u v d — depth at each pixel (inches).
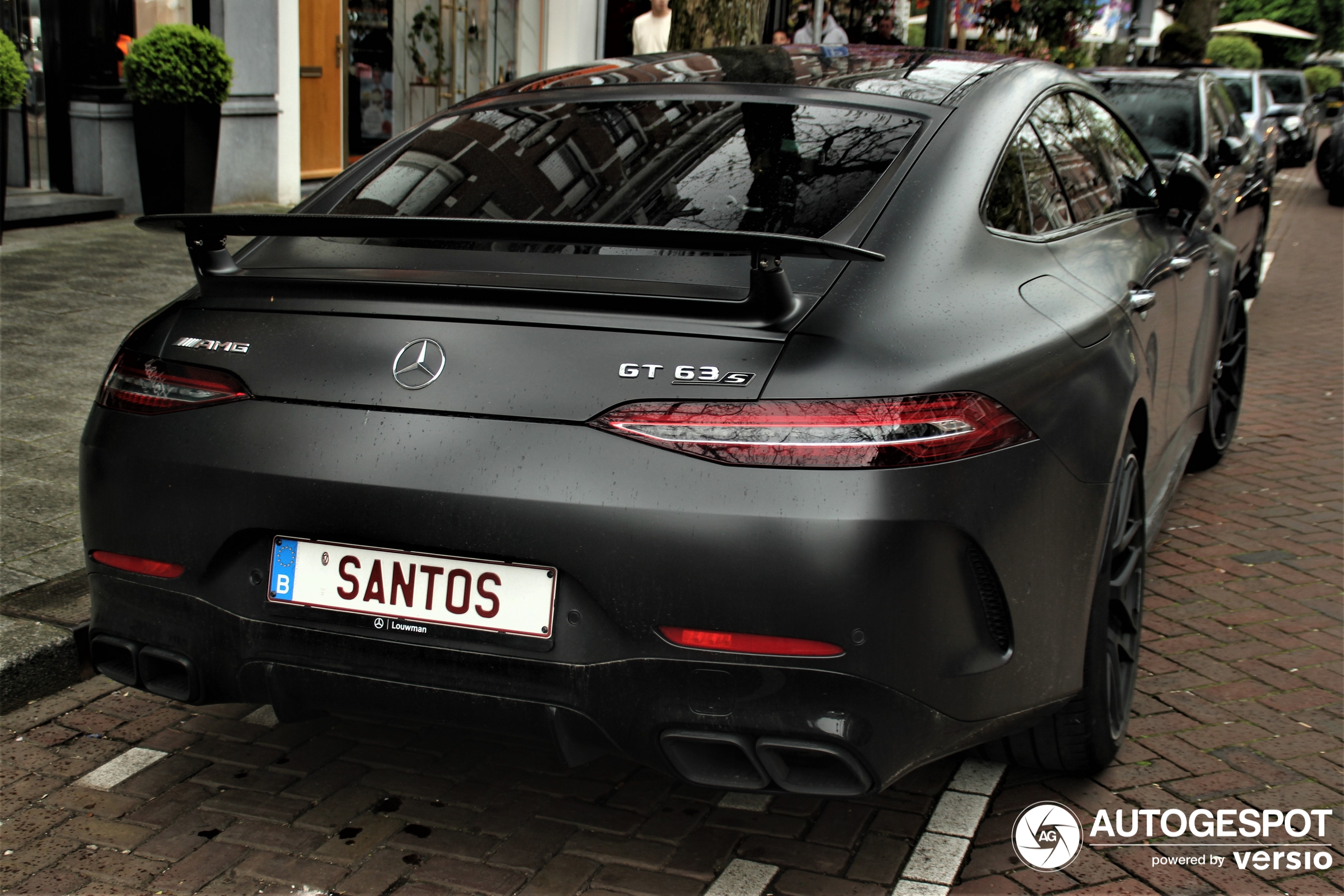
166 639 95.6
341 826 106.7
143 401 95.4
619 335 85.7
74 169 402.6
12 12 386.0
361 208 112.7
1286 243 560.4
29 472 178.1
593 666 84.9
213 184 401.4
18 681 126.6
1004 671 91.2
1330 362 317.4
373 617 89.2
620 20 642.2
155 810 108.8
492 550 84.9
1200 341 168.7
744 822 108.7
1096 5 740.0
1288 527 193.0
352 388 89.2
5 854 101.3
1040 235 114.0
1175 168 158.6
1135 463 120.6
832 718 82.8
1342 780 118.7
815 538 80.4
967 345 90.0
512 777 115.5
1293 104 1046.4
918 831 107.9
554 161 112.4
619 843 105.1
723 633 82.1
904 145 106.6
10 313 270.1
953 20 629.3
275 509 89.5
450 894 97.5
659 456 82.4
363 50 503.5
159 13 409.1
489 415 85.7
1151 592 165.8
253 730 123.4
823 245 80.0
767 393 81.9
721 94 117.8
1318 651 148.3
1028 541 91.0
